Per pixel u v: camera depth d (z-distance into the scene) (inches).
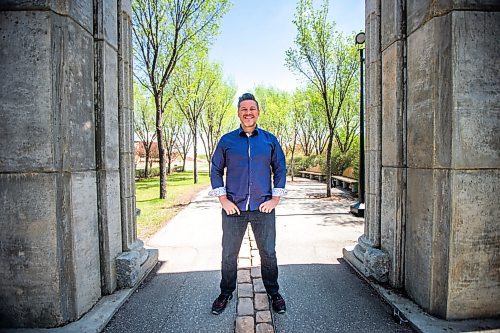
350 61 396.5
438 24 94.5
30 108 89.4
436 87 95.7
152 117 1025.5
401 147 115.8
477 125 91.4
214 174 105.8
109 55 117.5
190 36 406.3
